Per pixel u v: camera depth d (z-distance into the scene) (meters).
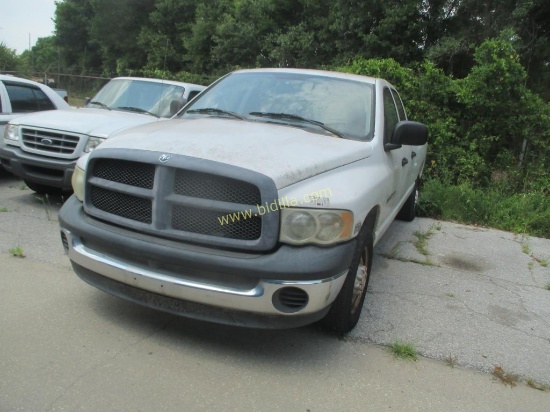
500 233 7.10
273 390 2.81
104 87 8.29
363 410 2.71
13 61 31.97
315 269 2.76
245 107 4.20
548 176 8.84
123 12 32.22
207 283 2.85
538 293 4.79
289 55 19.98
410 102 9.17
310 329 3.55
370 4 17.41
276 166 2.86
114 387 2.72
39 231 5.30
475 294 4.61
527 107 9.00
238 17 23.16
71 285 3.98
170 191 2.88
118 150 3.04
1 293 3.74
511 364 3.35
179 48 28.80
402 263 5.35
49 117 6.32
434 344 3.52
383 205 3.90
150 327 3.41
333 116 4.06
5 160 6.39
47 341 3.12
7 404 2.51
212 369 2.97
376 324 3.75
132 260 3.01
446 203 7.80
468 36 16.22
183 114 4.39
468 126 9.42
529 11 15.67
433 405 2.82
